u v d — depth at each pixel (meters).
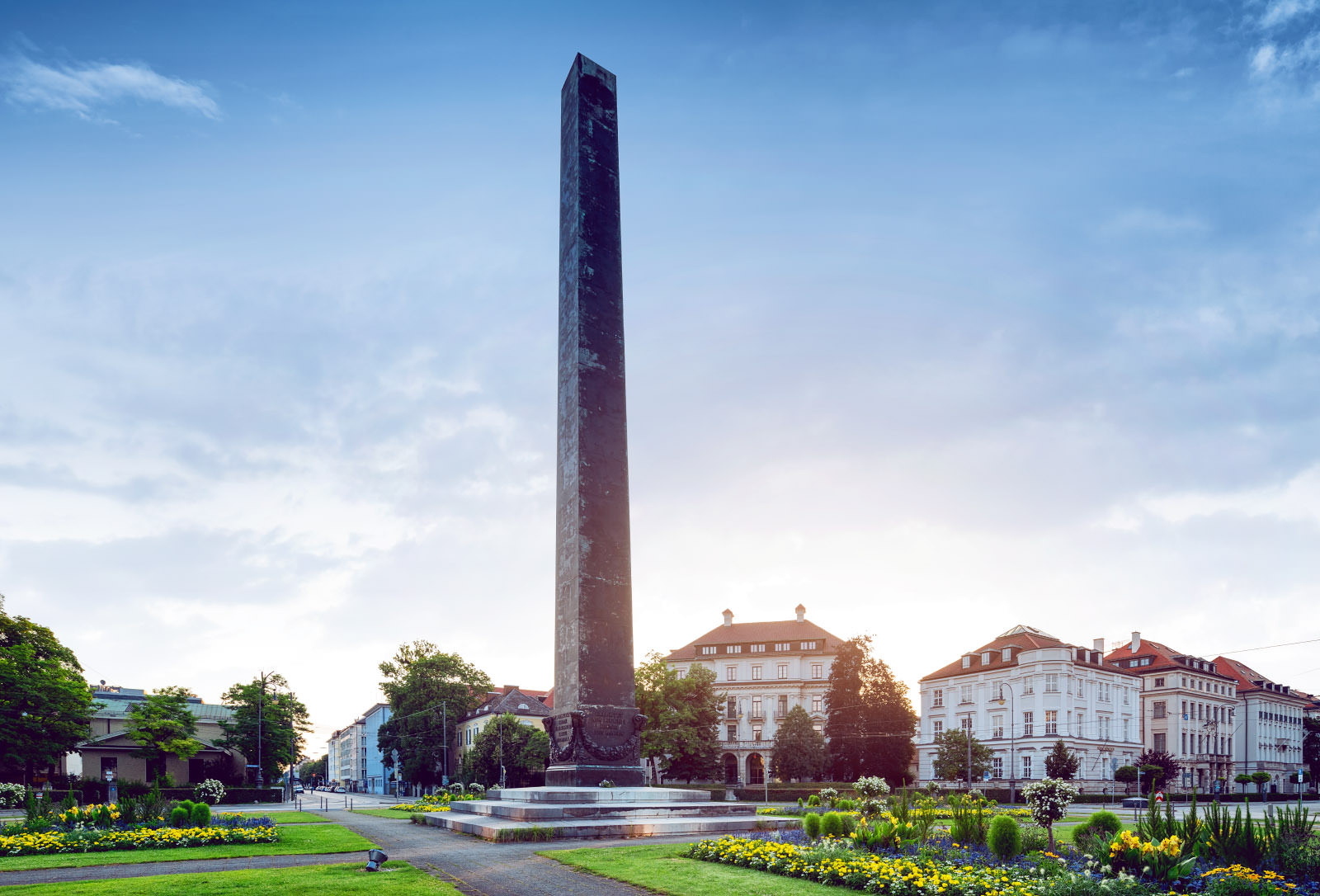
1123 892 13.49
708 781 88.00
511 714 88.44
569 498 30.70
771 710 107.56
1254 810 66.75
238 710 83.69
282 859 20.03
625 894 14.64
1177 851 14.77
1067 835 25.12
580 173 32.78
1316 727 119.31
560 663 30.31
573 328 31.77
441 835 25.47
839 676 88.12
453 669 102.56
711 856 18.44
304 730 91.38
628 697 29.53
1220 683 105.25
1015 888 13.88
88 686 61.81
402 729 98.94
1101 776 85.50
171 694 73.44
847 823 20.55
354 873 17.06
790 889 14.63
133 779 73.75
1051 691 84.56
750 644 111.12
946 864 15.90
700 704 86.88
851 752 85.06
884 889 14.38
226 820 28.17
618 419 31.52
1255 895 12.98
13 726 56.12
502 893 14.79
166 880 16.12
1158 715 98.50
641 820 24.84
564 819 25.30
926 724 99.19
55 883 16.06
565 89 34.66
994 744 89.50
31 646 58.69
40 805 25.83
